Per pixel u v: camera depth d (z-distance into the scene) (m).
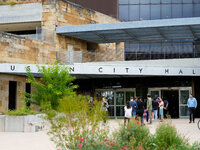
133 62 31.95
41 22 33.25
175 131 10.40
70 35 32.97
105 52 38.62
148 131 10.78
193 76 29.00
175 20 28.53
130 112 18.55
